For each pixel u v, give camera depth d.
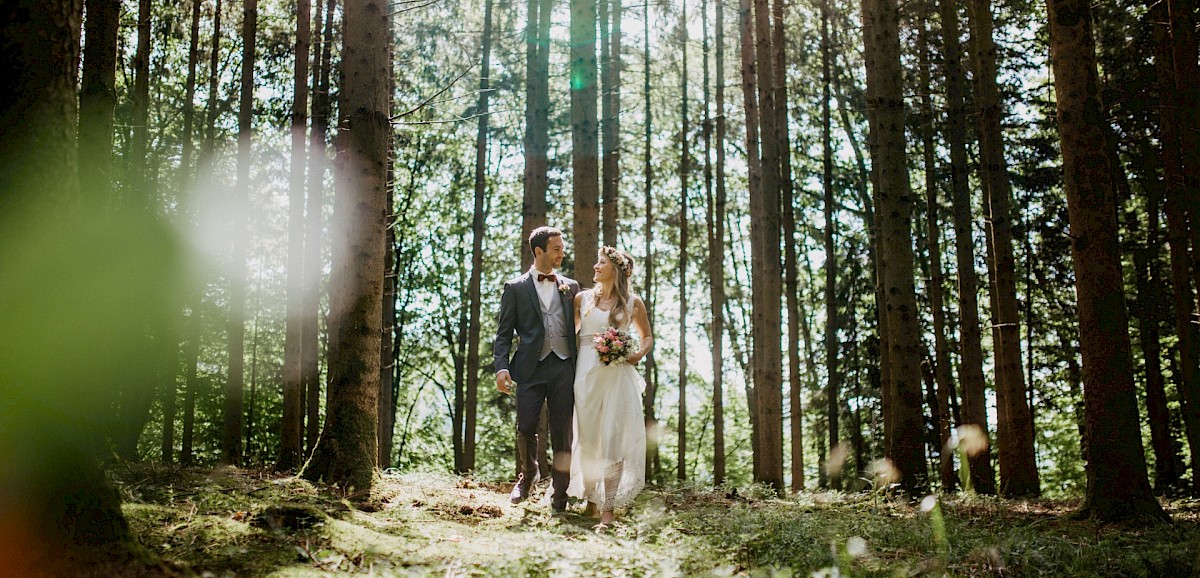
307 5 10.87
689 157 22.97
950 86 13.88
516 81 19.61
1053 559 5.42
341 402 6.75
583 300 6.93
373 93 7.28
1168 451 15.82
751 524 6.22
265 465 9.92
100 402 4.01
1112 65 15.07
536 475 7.04
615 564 4.58
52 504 3.32
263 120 17.12
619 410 6.53
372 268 7.05
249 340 20.44
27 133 3.37
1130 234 17.36
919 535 5.95
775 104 16.94
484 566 4.25
